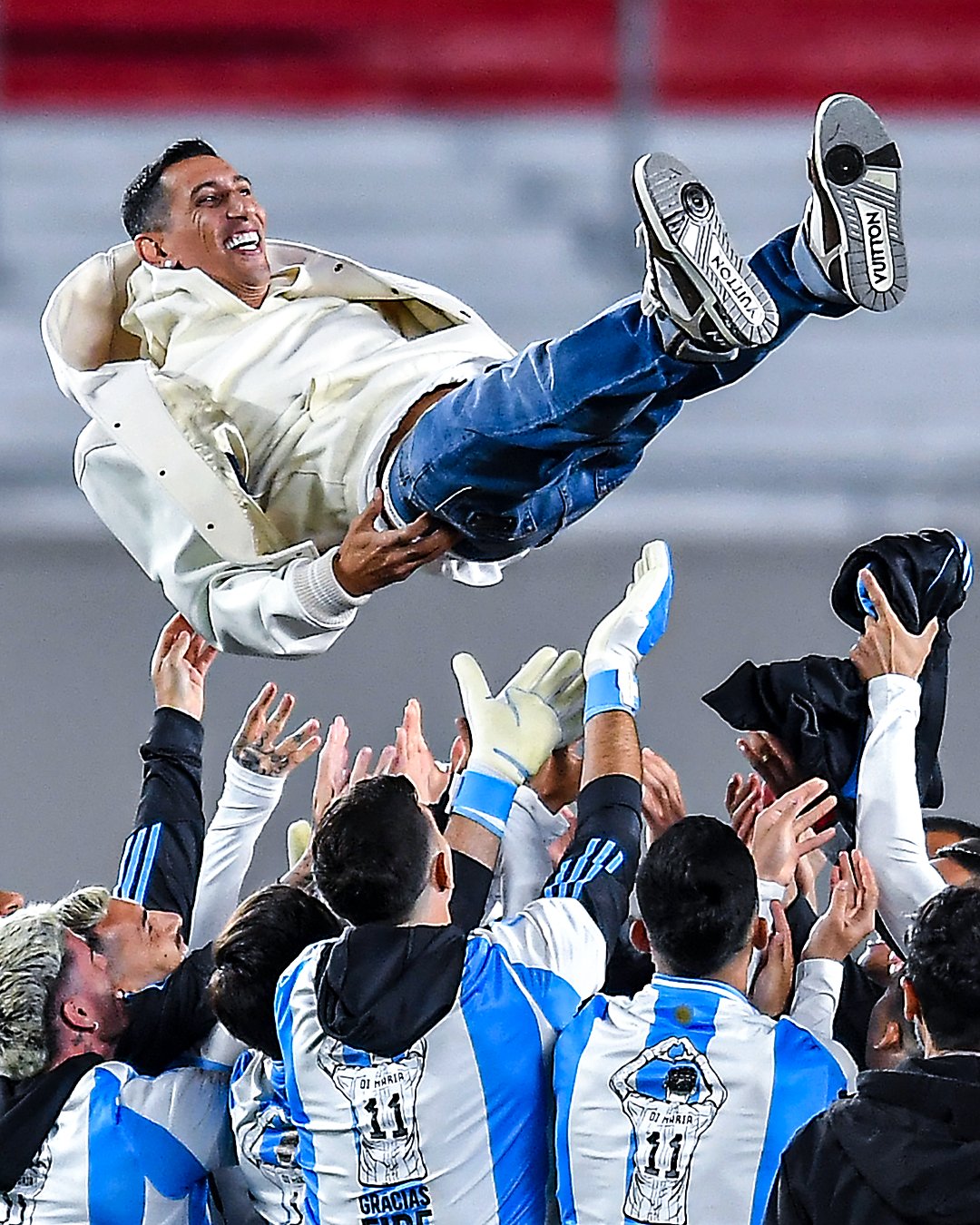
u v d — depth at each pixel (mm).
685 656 24859
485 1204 9516
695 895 9367
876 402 32156
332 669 24297
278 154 37438
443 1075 9477
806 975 9984
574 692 11625
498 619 25641
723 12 37000
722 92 37406
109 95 37375
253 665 24125
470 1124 9484
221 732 22859
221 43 37438
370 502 11922
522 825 11734
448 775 12312
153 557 12531
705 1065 9281
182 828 11992
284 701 12141
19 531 28625
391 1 37438
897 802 10617
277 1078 9969
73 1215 10117
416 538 11289
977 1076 8367
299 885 11375
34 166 36656
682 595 26547
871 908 10109
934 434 31500
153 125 37469
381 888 9516
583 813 10516
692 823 9578
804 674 11352
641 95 36031
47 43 37031
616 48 37625
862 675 11172
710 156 37188
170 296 12836
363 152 37531
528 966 9680
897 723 10875
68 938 10586
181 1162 10227
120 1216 10117
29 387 32375
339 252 35688
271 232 35969
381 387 12391
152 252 13016
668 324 9617
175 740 12383
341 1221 9617
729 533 29000
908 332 33750
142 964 10852
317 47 37594
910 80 37219
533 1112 9656
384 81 37906
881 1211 8164
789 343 33469
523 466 10703
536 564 27281
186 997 10672
